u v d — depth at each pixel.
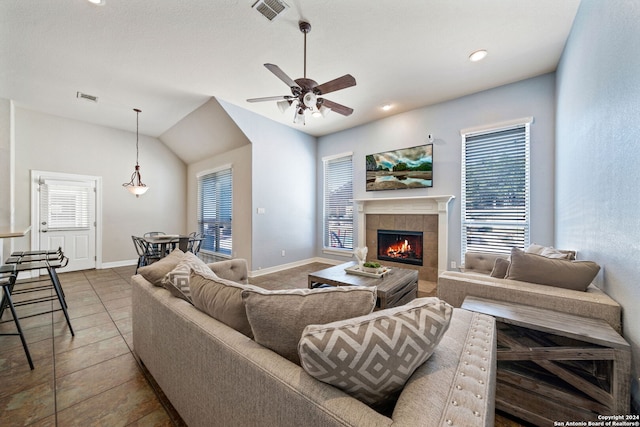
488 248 3.50
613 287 1.50
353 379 0.70
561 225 2.73
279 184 4.88
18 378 1.70
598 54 1.71
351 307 0.91
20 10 2.11
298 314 0.90
